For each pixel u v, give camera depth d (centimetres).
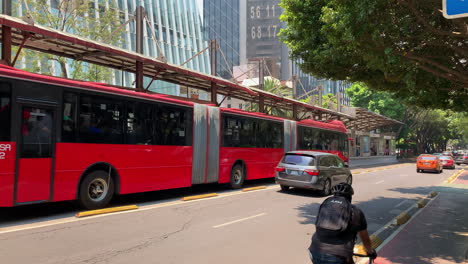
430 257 567
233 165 1346
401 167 3450
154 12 4662
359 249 546
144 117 982
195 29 5572
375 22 690
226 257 530
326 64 1007
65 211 833
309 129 1933
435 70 881
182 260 507
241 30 10244
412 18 750
